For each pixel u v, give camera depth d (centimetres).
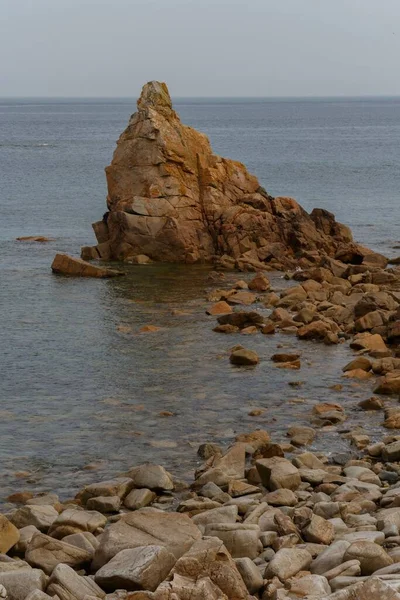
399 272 4156
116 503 1742
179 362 2873
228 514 1573
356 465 1970
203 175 4809
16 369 2784
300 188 8244
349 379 2722
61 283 4109
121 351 2995
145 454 2097
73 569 1297
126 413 2389
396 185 8506
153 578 1193
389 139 17125
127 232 4659
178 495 1838
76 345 3067
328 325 3225
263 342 3141
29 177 9362
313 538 1452
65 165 10850
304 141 16238
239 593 1159
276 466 1866
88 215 6550
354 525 1542
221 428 2280
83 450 2120
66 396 2530
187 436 2219
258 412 2391
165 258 4666
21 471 1986
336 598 1111
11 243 5250
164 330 3278
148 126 4759
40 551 1369
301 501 1733
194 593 1108
